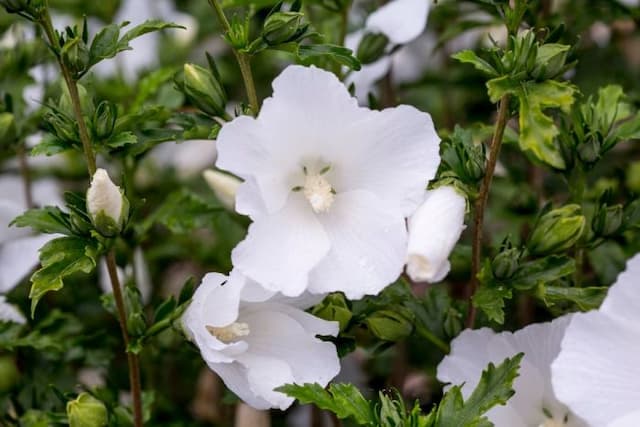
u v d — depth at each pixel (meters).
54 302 1.02
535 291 0.81
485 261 0.81
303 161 0.79
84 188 1.12
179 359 1.01
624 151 1.04
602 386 0.75
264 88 1.14
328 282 0.77
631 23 1.10
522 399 0.80
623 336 0.75
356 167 0.79
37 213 0.81
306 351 0.78
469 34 1.12
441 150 0.84
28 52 0.97
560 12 1.00
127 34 0.80
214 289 0.76
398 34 0.93
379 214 0.78
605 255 0.90
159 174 1.10
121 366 1.00
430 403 0.93
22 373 0.93
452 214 0.78
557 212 0.82
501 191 0.95
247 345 0.77
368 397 0.98
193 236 1.03
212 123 0.85
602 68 1.04
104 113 0.82
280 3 0.81
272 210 0.77
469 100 1.09
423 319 0.85
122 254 0.94
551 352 0.80
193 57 1.15
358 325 0.84
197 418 1.00
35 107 1.01
